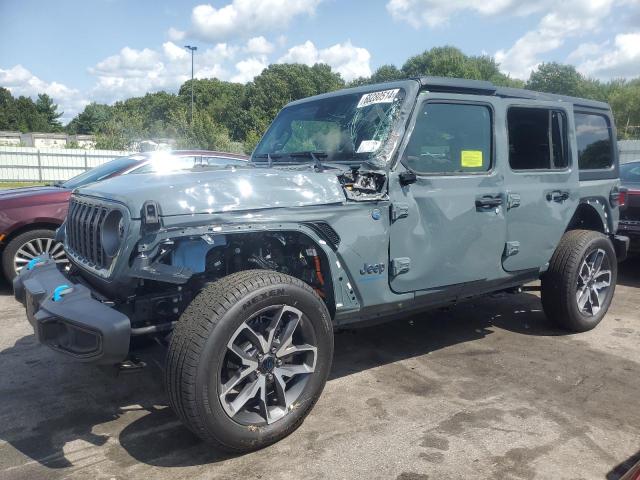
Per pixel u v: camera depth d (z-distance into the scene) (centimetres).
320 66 6669
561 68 7219
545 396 367
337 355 442
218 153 768
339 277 335
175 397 271
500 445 304
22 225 607
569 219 471
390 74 6625
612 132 525
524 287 490
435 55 6681
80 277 337
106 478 274
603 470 282
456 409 347
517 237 429
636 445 306
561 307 477
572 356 440
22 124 10025
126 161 707
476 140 404
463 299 420
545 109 454
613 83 6788
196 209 291
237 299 277
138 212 283
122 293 295
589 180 496
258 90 6331
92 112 8625
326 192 331
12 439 312
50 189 652
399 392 373
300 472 279
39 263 374
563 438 313
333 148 395
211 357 269
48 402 358
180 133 3488
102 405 354
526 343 470
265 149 460
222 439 278
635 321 535
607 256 502
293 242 337
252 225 300
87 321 271
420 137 374
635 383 390
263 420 295
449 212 380
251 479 272
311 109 444
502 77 7225
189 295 319
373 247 344
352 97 414
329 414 341
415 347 460
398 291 363
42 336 292
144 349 337
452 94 391
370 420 333
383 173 351
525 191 429
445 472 279
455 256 388
